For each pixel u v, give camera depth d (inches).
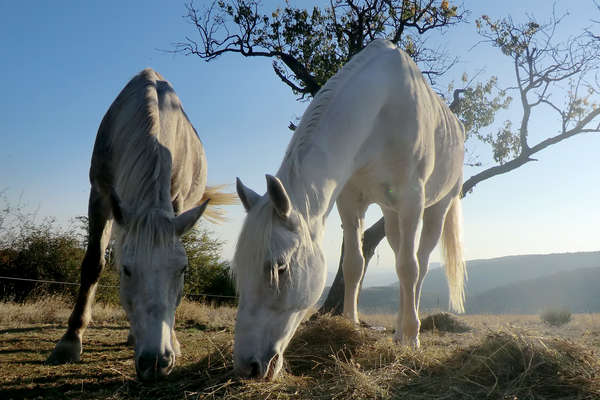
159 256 94.0
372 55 148.1
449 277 211.6
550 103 475.8
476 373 100.7
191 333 198.2
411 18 465.4
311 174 108.0
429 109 154.9
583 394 88.2
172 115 144.3
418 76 157.3
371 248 448.1
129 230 97.6
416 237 145.5
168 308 94.9
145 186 107.0
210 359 113.0
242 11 440.8
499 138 486.6
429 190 173.6
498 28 487.2
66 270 413.1
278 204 89.7
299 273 93.9
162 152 117.1
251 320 91.9
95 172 140.2
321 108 121.3
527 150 476.1
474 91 484.1
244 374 90.7
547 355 101.7
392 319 368.8
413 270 143.0
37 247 413.4
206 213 190.9
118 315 247.9
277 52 455.5
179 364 122.6
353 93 128.1
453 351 116.5
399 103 140.4
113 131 138.0
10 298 380.8
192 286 523.2
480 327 293.6
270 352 92.7
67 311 254.8
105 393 94.0
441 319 287.9
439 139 172.1
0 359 126.4
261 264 89.9
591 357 103.1
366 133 130.7
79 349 130.3
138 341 92.2
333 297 432.1
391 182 144.9
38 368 116.9
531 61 477.4
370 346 122.0
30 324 207.5
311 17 462.3
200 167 171.9
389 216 163.8
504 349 104.7
